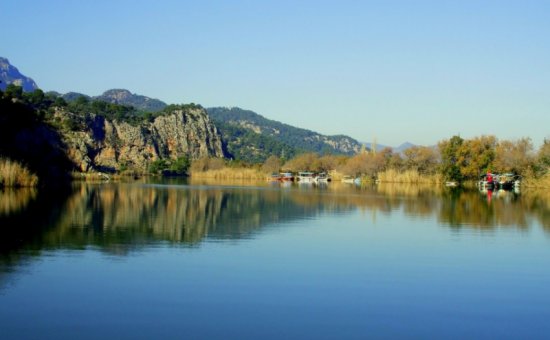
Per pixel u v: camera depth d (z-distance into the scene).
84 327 19.06
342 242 37.31
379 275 27.36
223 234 39.81
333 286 25.02
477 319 20.89
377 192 105.81
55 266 27.41
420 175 164.38
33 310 20.64
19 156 100.44
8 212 49.28
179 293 23.23
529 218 54.22
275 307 21.70
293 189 116.69
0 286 23.64
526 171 129.00
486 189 126.62
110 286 24.00
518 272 28.58
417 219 52.81
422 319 20.77
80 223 43.31
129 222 45.06
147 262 28.89
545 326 20.23
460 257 32.34
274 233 41.12
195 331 18.92
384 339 18.67
